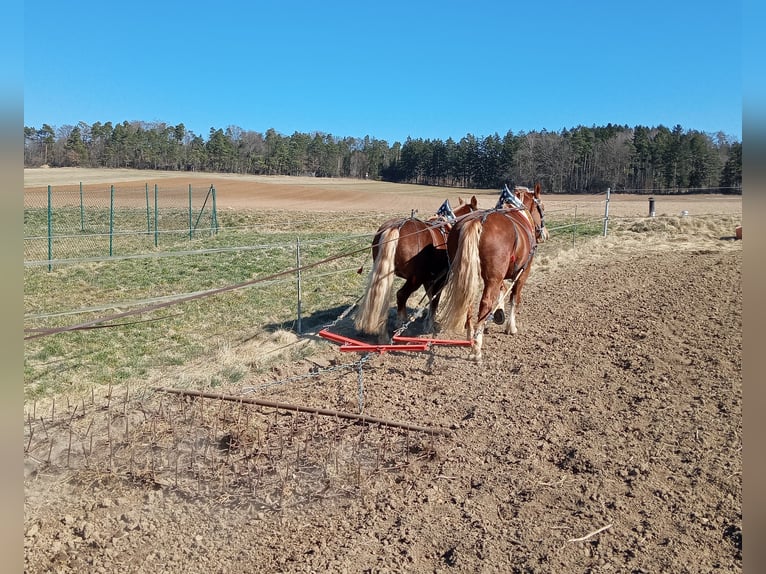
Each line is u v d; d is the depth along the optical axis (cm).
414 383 751
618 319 977
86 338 966
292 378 716
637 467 522
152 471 550
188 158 11994
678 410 623
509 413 650
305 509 500
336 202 5331
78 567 435
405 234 855
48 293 1350
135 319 1083
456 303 763
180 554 450
